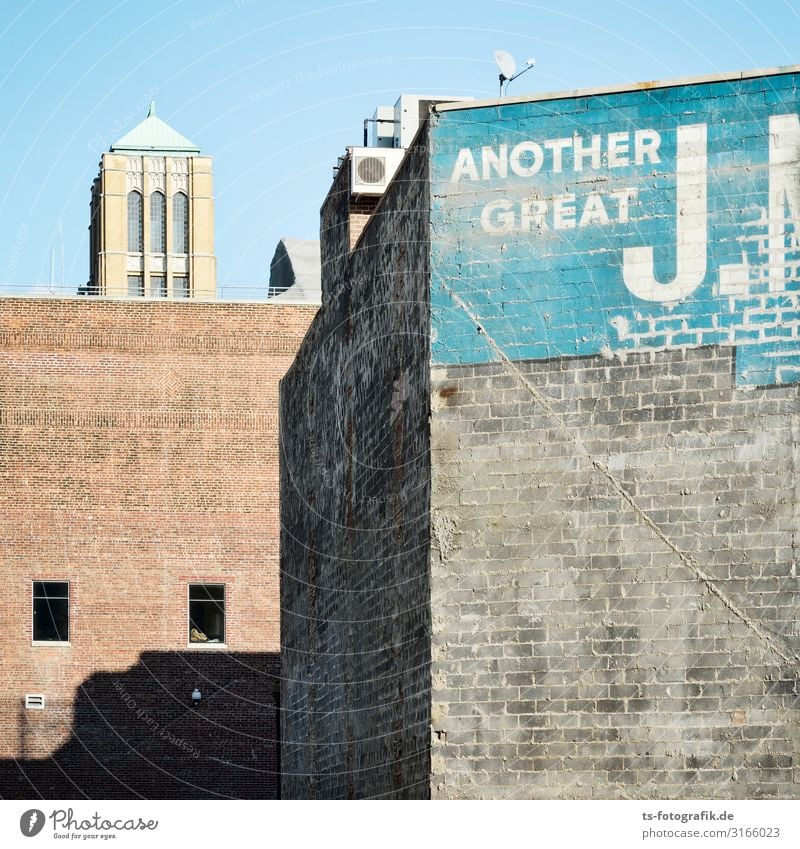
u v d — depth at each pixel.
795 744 14.36
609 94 15.58
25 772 38.62
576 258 15.44
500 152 15.80
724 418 14.83
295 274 46.00
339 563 21.64
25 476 39.75
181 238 103.56
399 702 17.02
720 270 15.04
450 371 15.64
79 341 40.31
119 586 39.56
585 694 14.83
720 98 15.25
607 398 15.16
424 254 16.14
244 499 40.19
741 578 14.62
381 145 27.41
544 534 15.16
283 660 27.53
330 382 22.78
